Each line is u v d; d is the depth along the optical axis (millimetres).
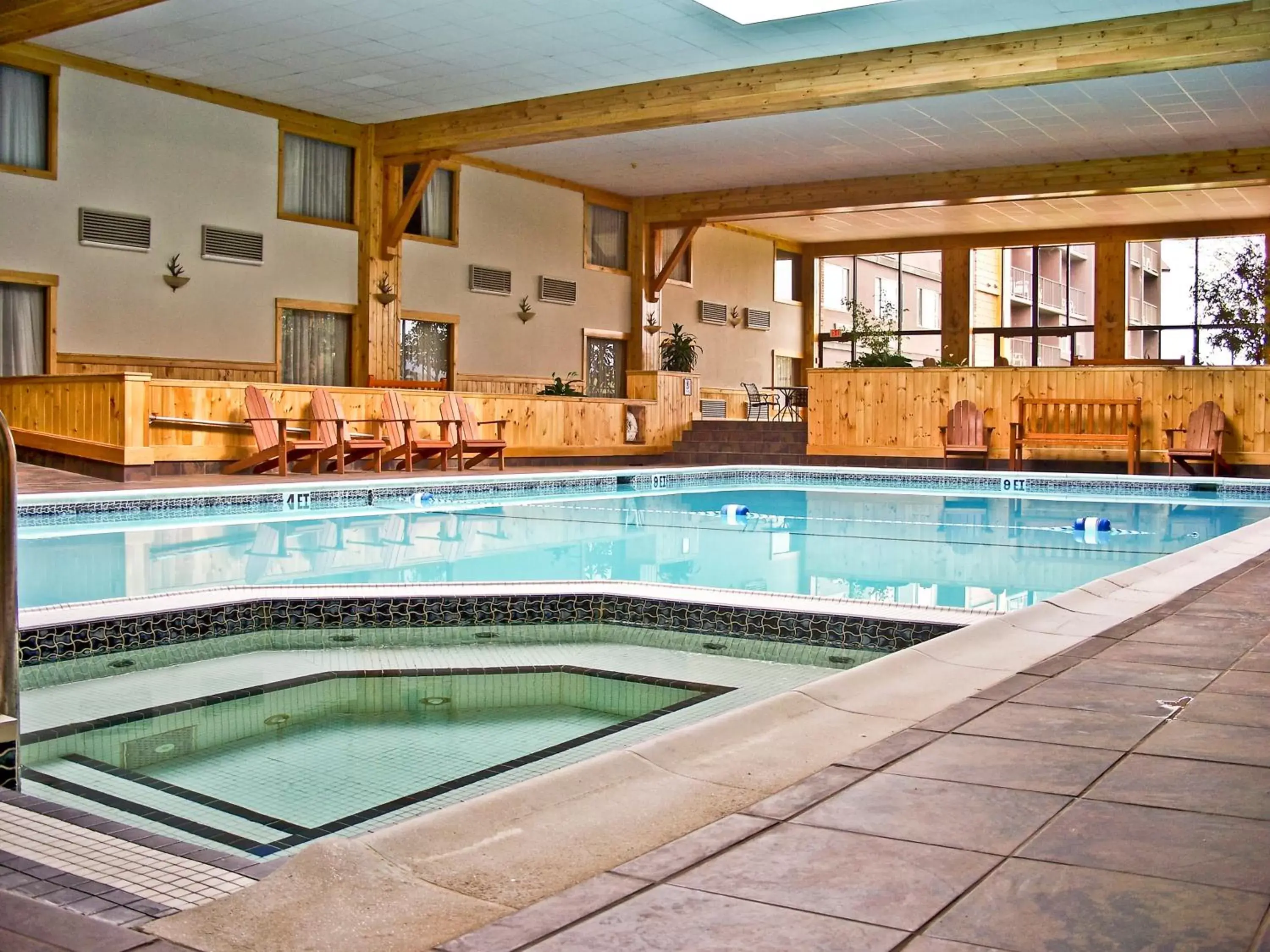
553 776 2154
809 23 10539
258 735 3348
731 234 20953
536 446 15047
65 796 2762
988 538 8094
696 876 1624
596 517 9555
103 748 3184
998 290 21844
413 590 4941
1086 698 2684
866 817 1861
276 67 12141
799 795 1982
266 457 11539
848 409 15586
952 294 21344
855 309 21797
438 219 15586
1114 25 10273
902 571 6465
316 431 12203
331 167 14391
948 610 4621
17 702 2561
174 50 11586
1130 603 4156
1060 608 4020
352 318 14641
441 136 13961
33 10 9797
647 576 6223
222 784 2875
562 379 17500
